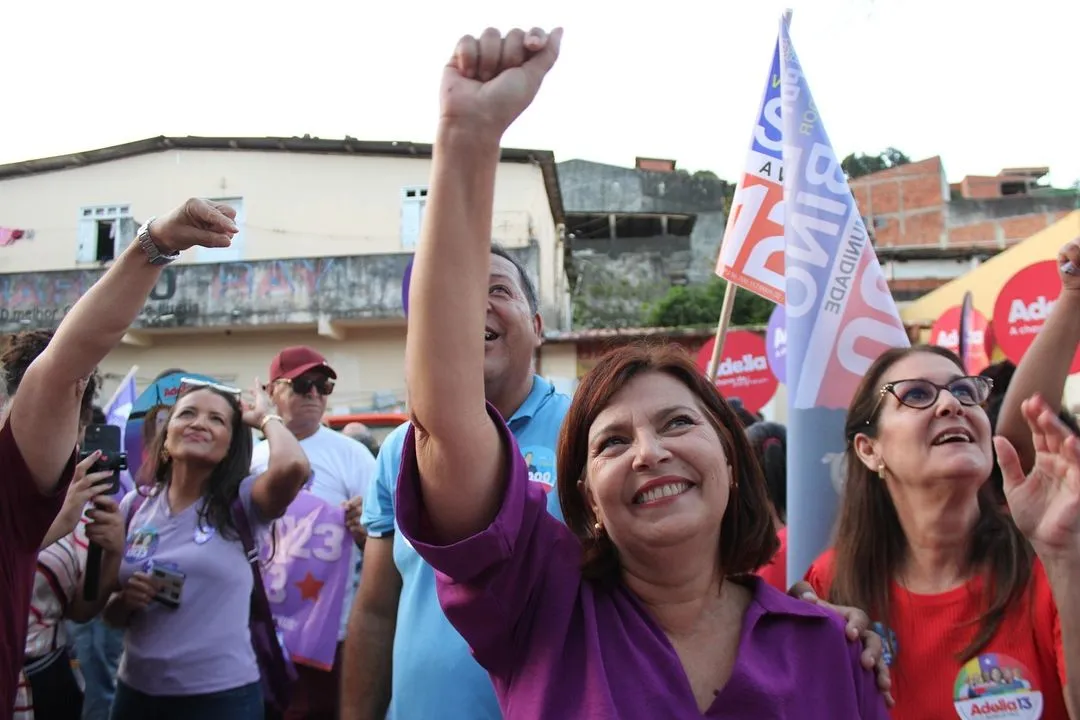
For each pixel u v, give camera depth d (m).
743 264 3.30
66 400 1.93
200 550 2.93
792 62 3.09
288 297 16.05
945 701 1.92
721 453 1.54
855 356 2.85
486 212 1.35
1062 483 1.74
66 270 16.52
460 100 1.31
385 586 2.37
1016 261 12.35
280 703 3.17
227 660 2.88
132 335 16.33
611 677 1.41
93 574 2.75
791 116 3.04
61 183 18.61
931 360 2.15
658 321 21.39
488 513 1.44
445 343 1.33
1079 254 2.12
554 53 1.36
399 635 2.06
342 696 2.34
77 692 2.88
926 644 1.99
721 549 1.64
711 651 1.51
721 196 28.78
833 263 2.91
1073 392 10.28
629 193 28.47
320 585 3.69
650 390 1.55
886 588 2.13
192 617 2.86
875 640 1.64
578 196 28.45
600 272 26.53
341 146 17.92
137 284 1.92
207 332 16.59
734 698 1.38
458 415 1.34
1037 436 1.78
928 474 2.01
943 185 25.78
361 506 3.80
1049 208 25.17
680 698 1.40
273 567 3.70
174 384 3.75
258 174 18.20
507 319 2.22
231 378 16.55
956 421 2.04
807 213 2.95
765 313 20.80
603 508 1.51
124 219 18.11
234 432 3.12
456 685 1.89
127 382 5.04
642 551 1.49
